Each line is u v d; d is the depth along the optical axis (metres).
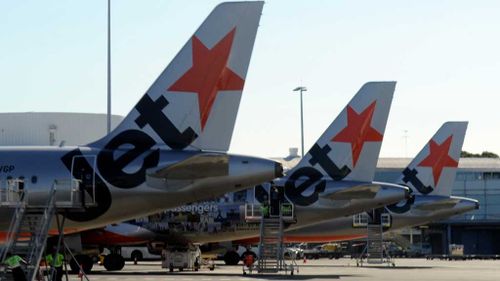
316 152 63.09
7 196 38.09
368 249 79.25
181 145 39.03
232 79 39.66
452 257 114.25
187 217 62.84
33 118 88.19
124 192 37.94
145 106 39.31
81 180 38.19
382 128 62.28
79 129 88.81
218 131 39.47
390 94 62.12
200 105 39.09
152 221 62.56
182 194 38.09
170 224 62.56
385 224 79.75
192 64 39.16
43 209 37.44
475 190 133.00
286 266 58.72
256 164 38.91
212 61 39.09
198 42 39.19
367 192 60.50
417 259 110.06
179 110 39.16
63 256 42.09
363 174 62.53
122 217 38.53
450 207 81.56
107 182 38.09
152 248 63.47
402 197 63.25
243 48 39.56
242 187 38.97
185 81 39.19
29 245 35.81
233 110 39.56
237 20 39.25
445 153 81.00
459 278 52.34
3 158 39.19
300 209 62.44
